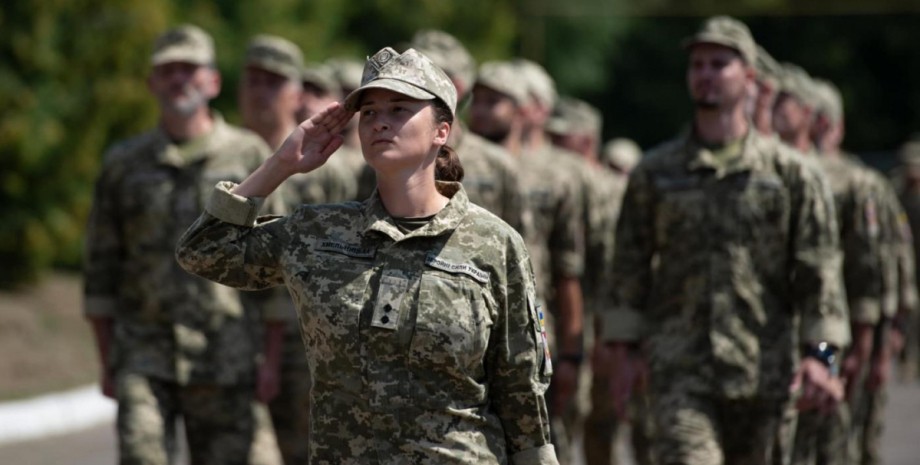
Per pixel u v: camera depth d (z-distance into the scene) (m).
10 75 42.66
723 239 16.53
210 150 17.94
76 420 32.44
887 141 91.44
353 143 21.86
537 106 23.75
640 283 17.03
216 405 17.84
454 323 10.29
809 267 16.31
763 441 16.67
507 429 10.69
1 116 42.50
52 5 42.94
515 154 21.17
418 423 10.32
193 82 17.97
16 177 43.06
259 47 20.25
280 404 19.31
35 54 42.66
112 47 44.00
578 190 23.83
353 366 10.36
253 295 18.14
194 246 10.78
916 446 29.50
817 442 21.16
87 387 35.22
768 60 20.25
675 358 16.66
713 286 16.55
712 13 88.00
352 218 10.59
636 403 23.88
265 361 18.20
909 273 25.38
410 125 10.29
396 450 10.34
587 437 24.44
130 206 17.78
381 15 72.81
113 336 17.91
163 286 17.67
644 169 16.91
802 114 22.42
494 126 20.67
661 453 16.52
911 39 88.69
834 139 23.69
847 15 88.44
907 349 39.28
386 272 10.38
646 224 16.98
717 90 16.53
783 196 16.42
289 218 10.75
